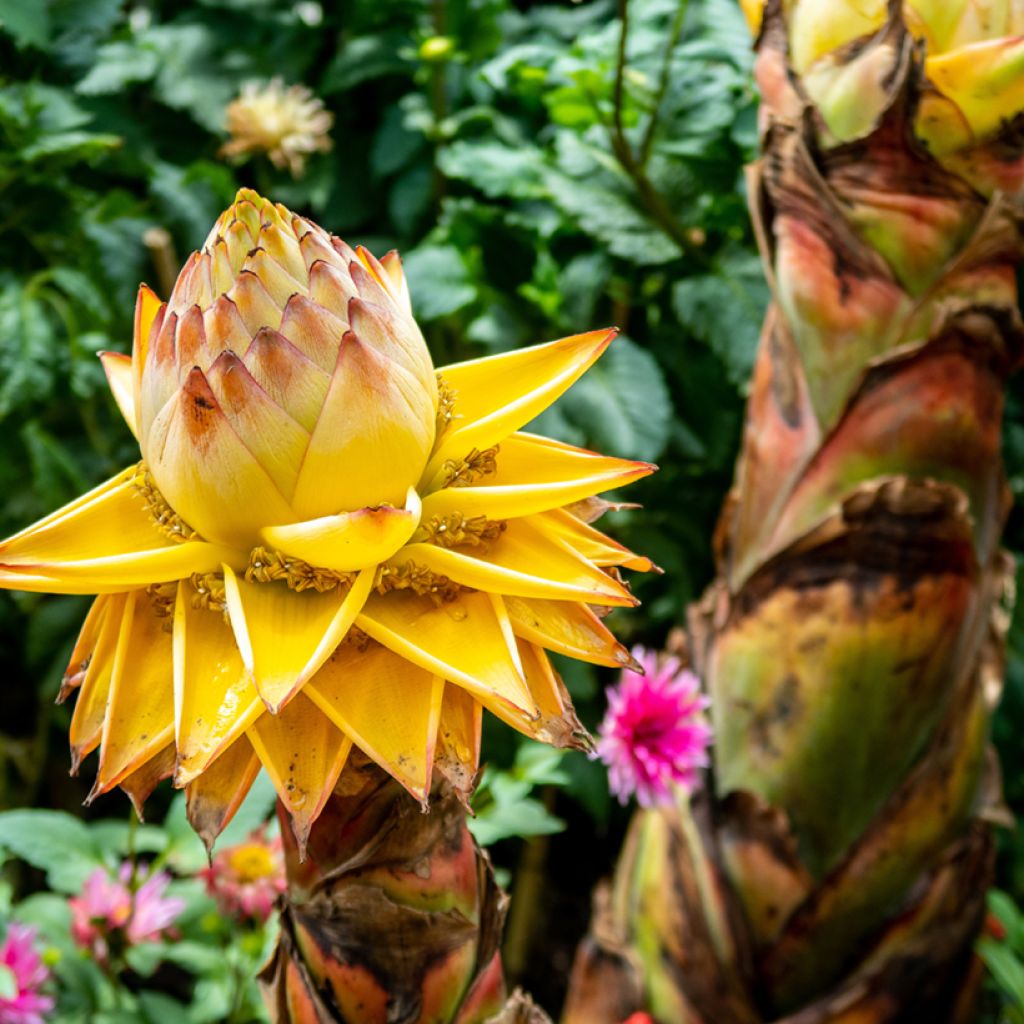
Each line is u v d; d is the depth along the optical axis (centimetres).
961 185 85
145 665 58
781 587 93
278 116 166
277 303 56
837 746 93
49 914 109
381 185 186
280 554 57
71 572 55
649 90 146
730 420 154
